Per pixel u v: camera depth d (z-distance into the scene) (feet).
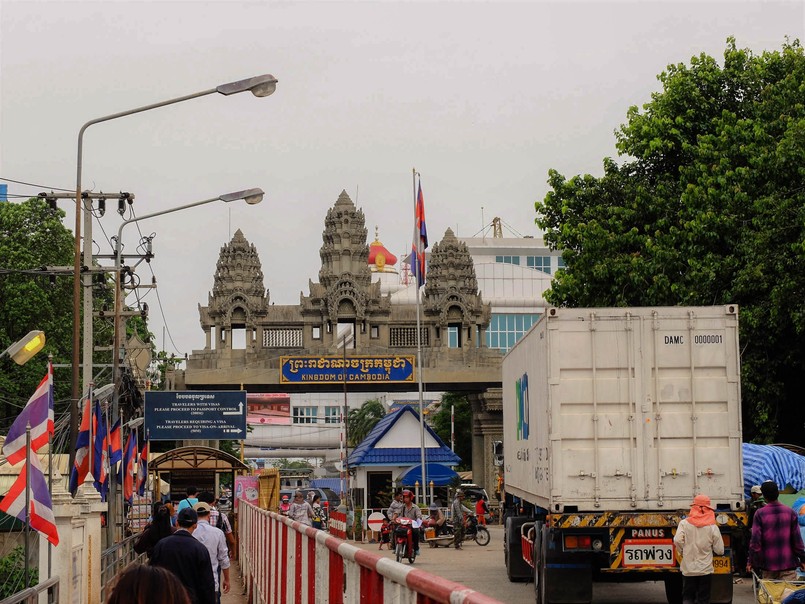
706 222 103.09
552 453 51.85
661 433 51.98
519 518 74.74
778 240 96.02
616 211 114.52
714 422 52.11
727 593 51.75
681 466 51.90
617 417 52.03
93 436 78.28
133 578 16.26
